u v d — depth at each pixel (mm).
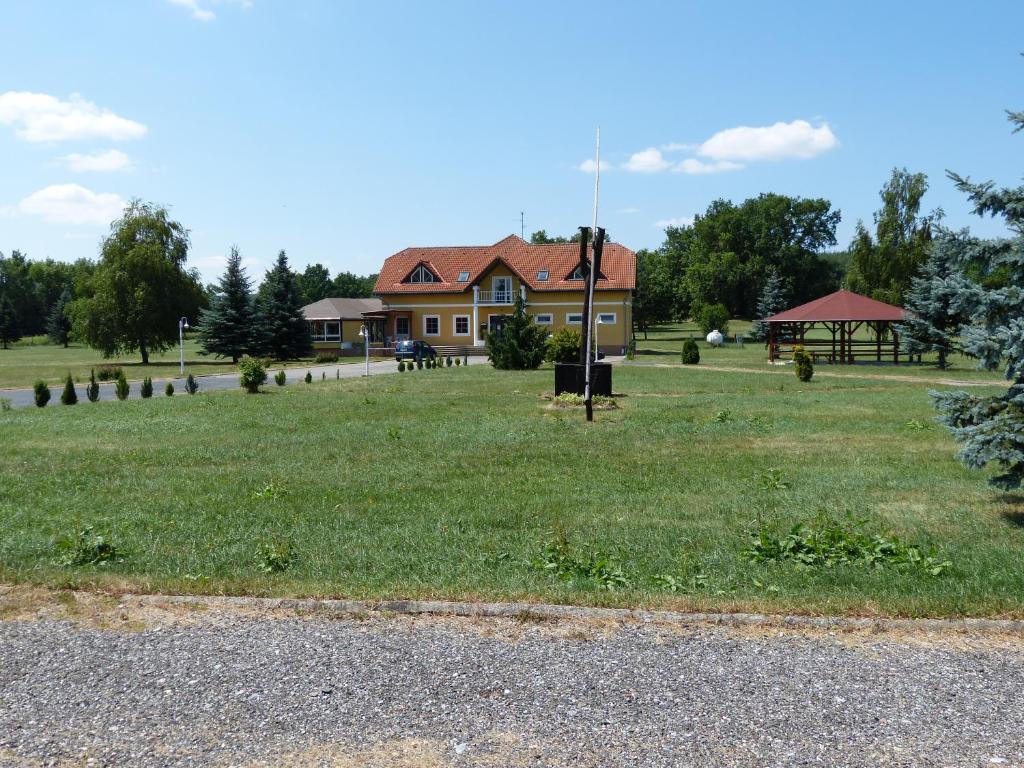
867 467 11250
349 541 7430
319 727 3842
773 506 8852
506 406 20188
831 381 27797
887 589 5785
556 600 5555
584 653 4715
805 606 5391
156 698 4145
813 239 97438
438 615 5355
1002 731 3811
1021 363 7188
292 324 54312
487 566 6555
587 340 17312
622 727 3836
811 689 4242
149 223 51750
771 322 41750
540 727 3838
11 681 4355
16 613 5391
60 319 95688
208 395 25172
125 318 50656
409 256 59875
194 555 6879
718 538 7422
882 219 56219
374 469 11406
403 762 3539
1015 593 5641
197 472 11258
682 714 3965
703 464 11625
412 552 7012
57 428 16562
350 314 61125
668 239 110250
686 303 95000
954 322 33562
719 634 5004
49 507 8984
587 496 9445
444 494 9641
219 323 51188
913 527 7875
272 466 11727
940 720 3916
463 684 4297
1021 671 4477
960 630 5055
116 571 6367
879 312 39250
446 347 55906
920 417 16891
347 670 4477
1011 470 7953
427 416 18109
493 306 55344
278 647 4812
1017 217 7469
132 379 37438
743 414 17766
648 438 14281
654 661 4598
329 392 25375
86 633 5043
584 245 18125
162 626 5156
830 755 3596
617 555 6781
